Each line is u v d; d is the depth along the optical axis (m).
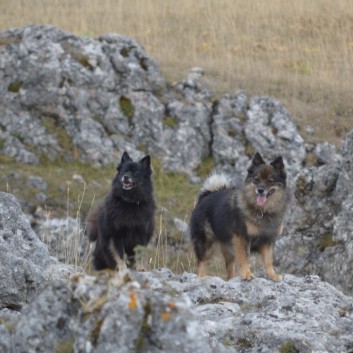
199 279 7.62
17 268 6.48
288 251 13.11
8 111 20.33
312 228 13.20
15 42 21.50
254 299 7.10
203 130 20.67
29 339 4.19
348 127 21.39
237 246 9.19
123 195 10.14
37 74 20.75
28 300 6.46
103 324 4.01
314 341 5.95
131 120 20.67
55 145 19.78
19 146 19.62
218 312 6.73
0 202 7.62
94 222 10.95
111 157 19.78
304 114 21.69
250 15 28.48
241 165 20.00
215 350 5.30
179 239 16.47
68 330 4.18
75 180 18.67
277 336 6.00
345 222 12.55
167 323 3.98
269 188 8.94
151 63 21.95
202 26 27.88
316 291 7.32
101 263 10.66
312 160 20.20
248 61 24.41
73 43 21.62
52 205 17.55
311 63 24.72
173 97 21.42
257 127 20.70
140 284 4.29
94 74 21.06
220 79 22.89
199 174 19.91
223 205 9.59
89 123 20.20
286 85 23.00
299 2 28.75
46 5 30.20
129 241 10.35
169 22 28.38
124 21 28.42
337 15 27.88
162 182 19.27
